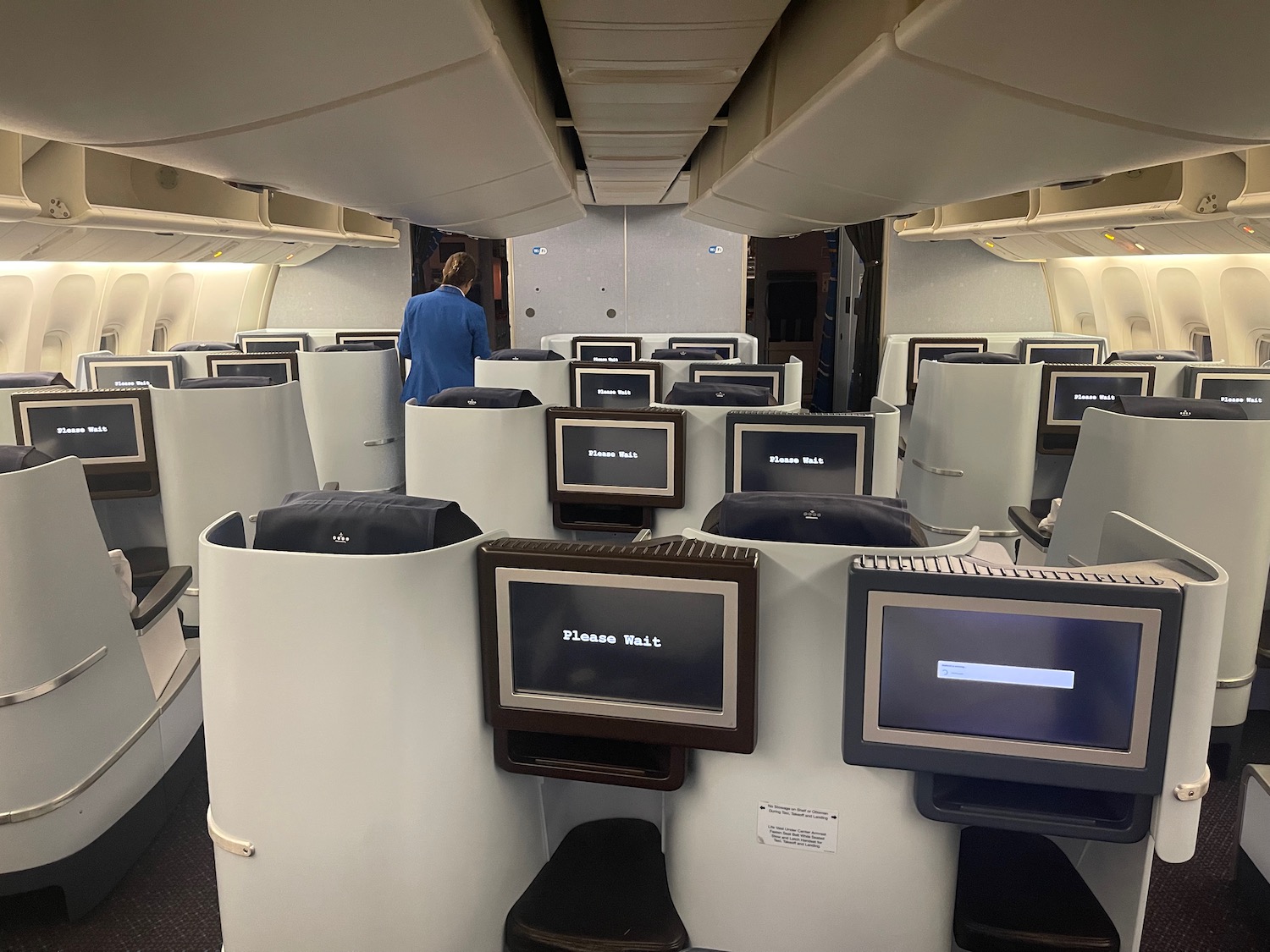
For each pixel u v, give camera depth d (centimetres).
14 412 326
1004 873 174
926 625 129
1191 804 129
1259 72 154
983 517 472
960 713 131
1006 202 658
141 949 216
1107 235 605
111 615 239
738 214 575
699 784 154
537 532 361
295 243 762
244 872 153
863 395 942
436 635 145
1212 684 124
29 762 214
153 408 339
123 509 378
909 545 161
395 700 143
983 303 889
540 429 350
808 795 148
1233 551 274
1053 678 127
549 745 159
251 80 176
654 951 156
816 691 144
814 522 164
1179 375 436
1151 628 122
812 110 233
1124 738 127
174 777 278
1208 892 236
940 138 241
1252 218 426
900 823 146
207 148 237
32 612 211
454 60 182
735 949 159
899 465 695
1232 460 269
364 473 591
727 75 282
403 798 146
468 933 158
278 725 145
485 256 1237
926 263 884
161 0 129
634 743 157
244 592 142
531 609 146
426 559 142
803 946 155
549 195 482
